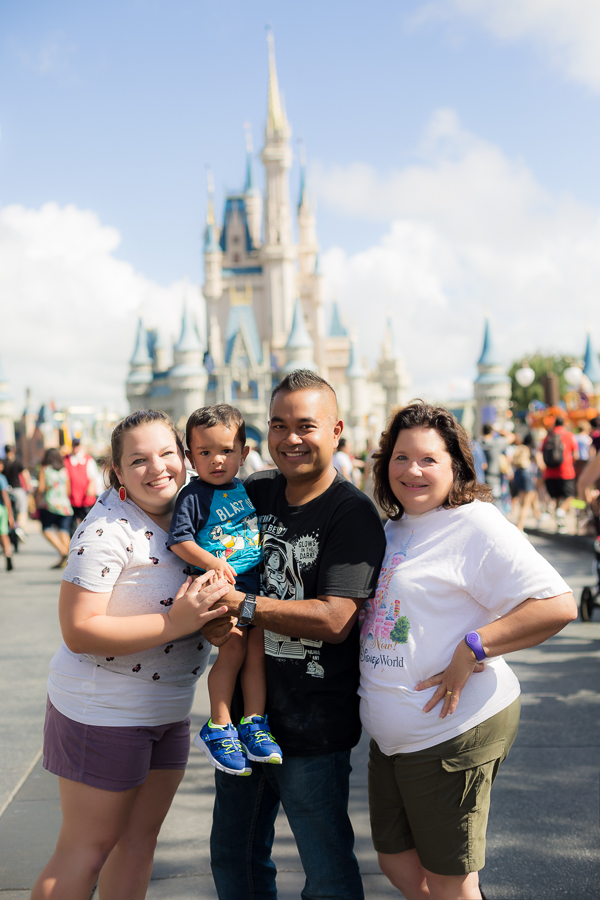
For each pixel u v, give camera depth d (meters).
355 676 2.55
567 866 3.22
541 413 23.66
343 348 137.62
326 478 2.58
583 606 8.01
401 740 2.42
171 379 122.19
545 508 19.91
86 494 13.84
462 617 2.44
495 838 3.48
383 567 2.54
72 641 2.49
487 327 96.62
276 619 2.43
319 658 2.49
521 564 2.37
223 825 2.68
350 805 3.93
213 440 2.62
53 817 3.75
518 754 4.43
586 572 10.95
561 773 4.14
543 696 5.50
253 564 2.61
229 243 136.38
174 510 2.64
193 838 3.58
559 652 6.75
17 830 3.62
